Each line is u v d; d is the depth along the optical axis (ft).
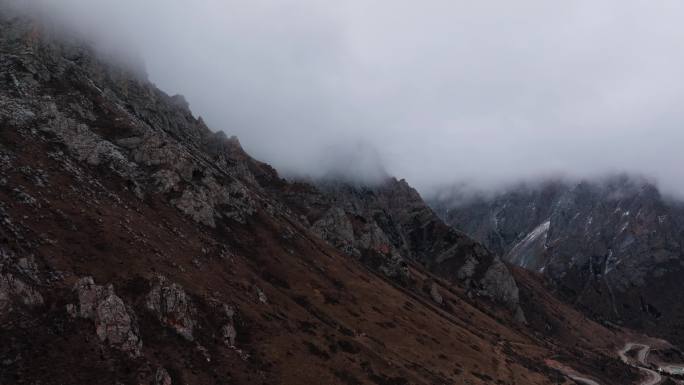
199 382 277.44
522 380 631.56
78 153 467.52
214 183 624.18
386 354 489.67
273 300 461.37
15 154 390.01
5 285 244.01
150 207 475.31
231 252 513.45
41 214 331.77
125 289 310.45
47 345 233.96
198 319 332.60
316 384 343.26
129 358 254.88
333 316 531.50
